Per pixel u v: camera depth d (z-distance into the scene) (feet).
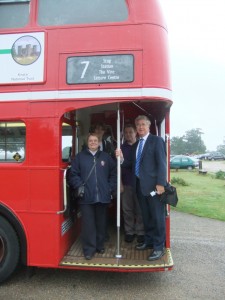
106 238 17.87
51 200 14.62
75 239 17.79
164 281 16.01
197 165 122.62
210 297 14.40
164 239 15.55
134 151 16.76
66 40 14.57
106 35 14.38
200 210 36.40
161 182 14.98
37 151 14.67
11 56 14.78
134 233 17.93
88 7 14.69
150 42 14.16
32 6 14.89
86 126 20.53
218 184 65.87
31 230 14.74
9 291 14.65
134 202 17.65
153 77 14.01
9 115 14.76
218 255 20.44
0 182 14.87
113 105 17.47
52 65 14.58
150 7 14.42
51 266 14.60
